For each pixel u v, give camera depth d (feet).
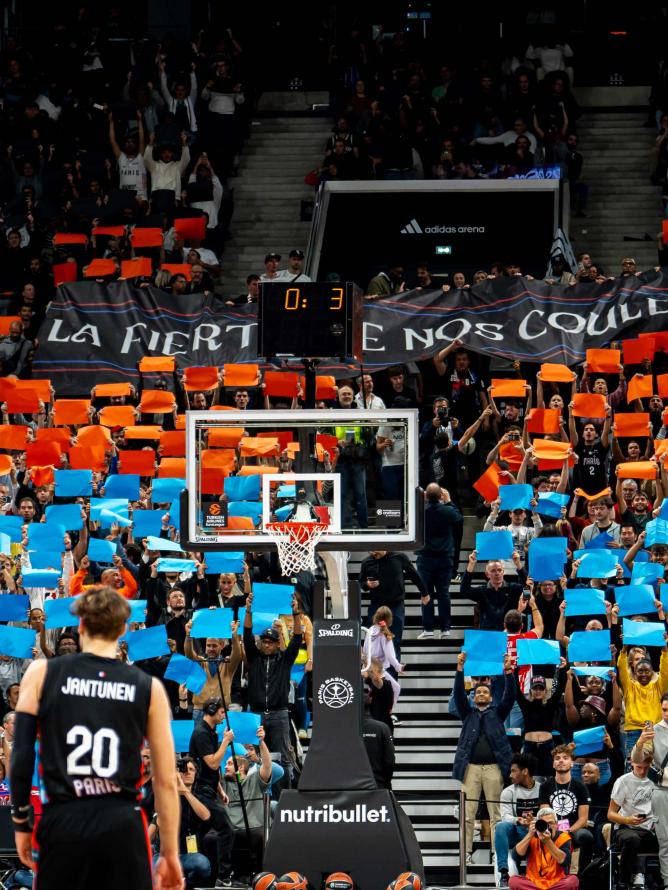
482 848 46.68
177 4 90.17
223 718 43.70
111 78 87.30
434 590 54.54
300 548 38.34
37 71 87.25
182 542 38.60
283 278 69.72
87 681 19.69
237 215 83.05
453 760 50.65
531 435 61.21
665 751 44.65
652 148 83.25
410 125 80.23
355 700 35.53
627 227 80.64
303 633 49.39
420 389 65.72
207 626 47.03
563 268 69.82
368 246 75.25
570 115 81.51
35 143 81.20
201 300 67.05
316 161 84.94
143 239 71.56
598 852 44.04
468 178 76.95
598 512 54.13
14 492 57.41
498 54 86.89
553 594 50.88
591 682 46.37
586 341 64.28
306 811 34.73
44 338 66.28
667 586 48.37
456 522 54.24
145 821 19.69
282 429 60.39
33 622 49.11
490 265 75.00
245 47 88.79
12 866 41.52
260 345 37.68
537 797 43.52
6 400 60.44
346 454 53.72
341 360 38.09
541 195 74.69
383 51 86.99
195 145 82.28
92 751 19.44
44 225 78.13
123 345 65.87
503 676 48.34
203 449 57.11
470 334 64.34
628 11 92.58
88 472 55.31
